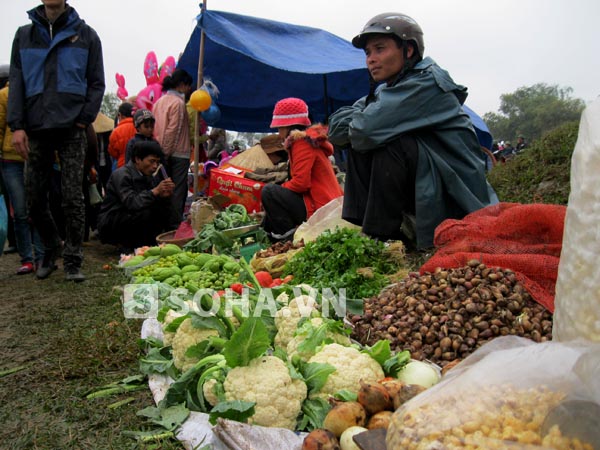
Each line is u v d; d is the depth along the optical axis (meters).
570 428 1.39
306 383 2.29
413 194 4.30
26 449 2.27
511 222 3.20
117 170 7.17
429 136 4.24
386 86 4.54
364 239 3.96
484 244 3.19
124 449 2.19
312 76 10.24
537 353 1.55
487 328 2.54
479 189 4.25
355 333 2.92
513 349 1.61
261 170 7.07
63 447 2.25
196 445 2.10
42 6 5.12
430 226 4.09
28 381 2.97
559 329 1.98
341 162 11.24
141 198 6.93
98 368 3.11
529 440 1.38
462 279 2.79
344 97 11.20
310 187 5.65
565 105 72.75
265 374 2.19
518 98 83.12
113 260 7.04
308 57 8.68
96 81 5.26
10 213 7.36
